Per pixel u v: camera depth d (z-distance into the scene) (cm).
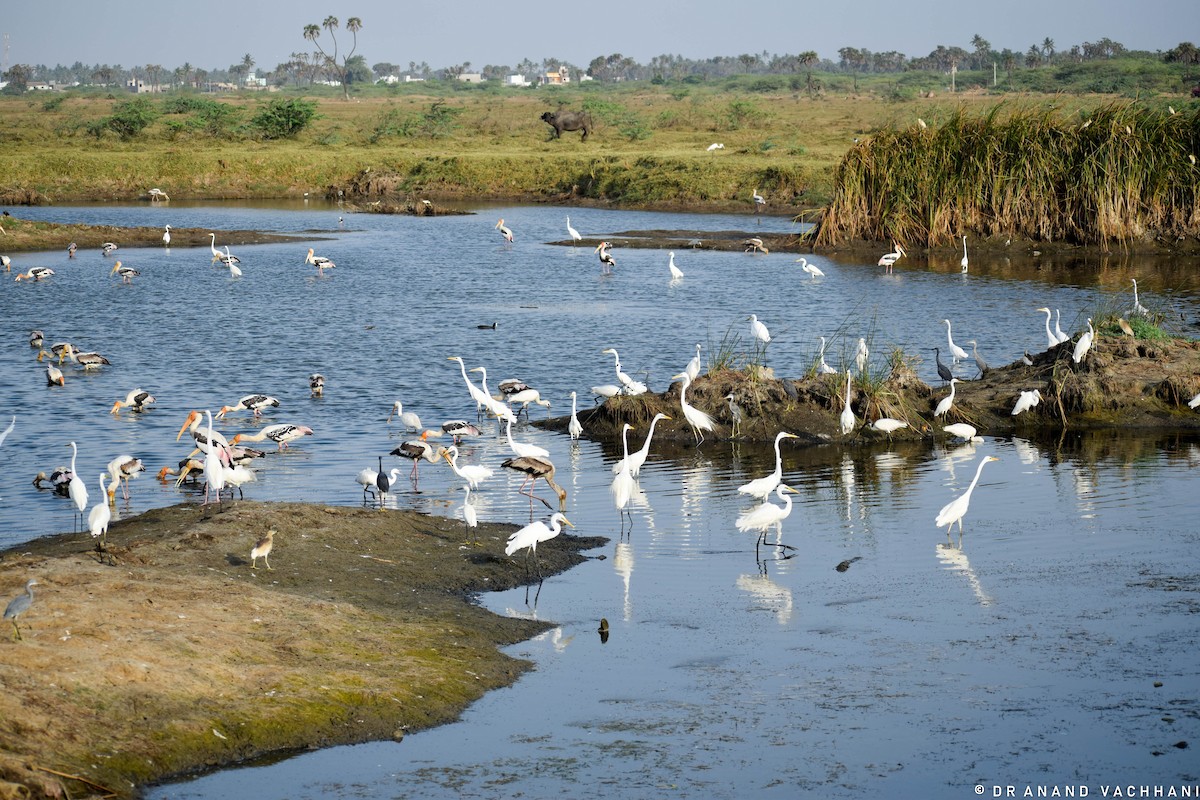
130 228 7069
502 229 6788
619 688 1461
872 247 6194
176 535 1898
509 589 1825
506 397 3108
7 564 1666
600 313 4572
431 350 3894
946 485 2394
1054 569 1867
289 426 2681
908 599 1755
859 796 1197
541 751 1298
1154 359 3044
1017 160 6031
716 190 8475
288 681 1389
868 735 1327
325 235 7312
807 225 7106
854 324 4219
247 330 4272
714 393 2900
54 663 1320
